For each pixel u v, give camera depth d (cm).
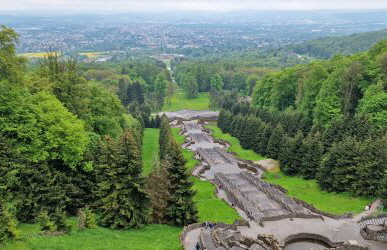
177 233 6128
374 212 6838
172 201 6544
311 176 9406
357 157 7812
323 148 9694
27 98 6675
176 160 6588
